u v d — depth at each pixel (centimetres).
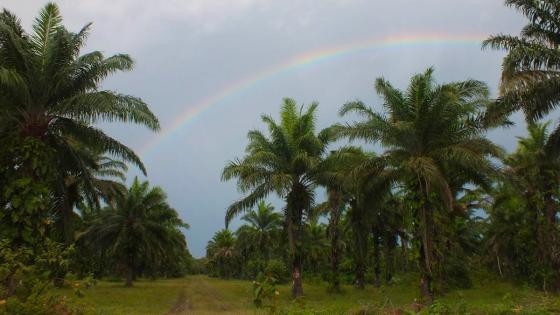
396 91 2148
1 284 909
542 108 1697
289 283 5709
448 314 1221
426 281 2031
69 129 1959
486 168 2023
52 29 1828
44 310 901
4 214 1622
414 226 2103
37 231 1650
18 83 1638
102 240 4169
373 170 2180
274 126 2748
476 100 2072
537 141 2906
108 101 1712
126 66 1894
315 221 3409
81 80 1872
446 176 2236
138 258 4488
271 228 5569
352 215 3388
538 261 3111
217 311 1884
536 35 1730
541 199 2964
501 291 3159
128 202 4134
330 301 2448
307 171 2752
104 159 3334
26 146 1689
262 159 2662
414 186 2108
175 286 4600
